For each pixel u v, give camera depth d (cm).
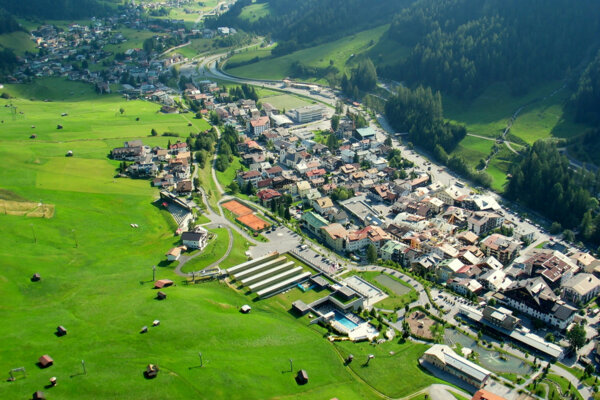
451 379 17975
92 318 18838
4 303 19450
